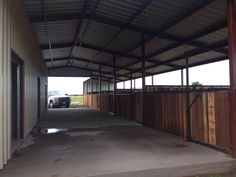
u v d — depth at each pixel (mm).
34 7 9594
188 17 9062
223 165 5617
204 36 10562
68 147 7316
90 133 9891
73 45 17531
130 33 12727
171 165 5430
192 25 9805
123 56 17828
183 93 8359
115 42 15094
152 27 11117
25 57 8898
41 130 10828
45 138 8859
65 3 9625
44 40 15484
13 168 5309
